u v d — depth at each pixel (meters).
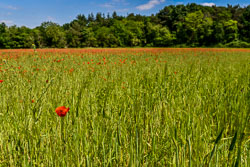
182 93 2.87
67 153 1.53
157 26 92.50
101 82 4.41
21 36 75.44
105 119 2.00
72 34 86.69
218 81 3.90
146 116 2.29
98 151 1.66
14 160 1.70
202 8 112.75
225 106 2.44
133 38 91.75
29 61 11.12
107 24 124.88
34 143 1.68
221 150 1.62
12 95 2.96
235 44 70.06
